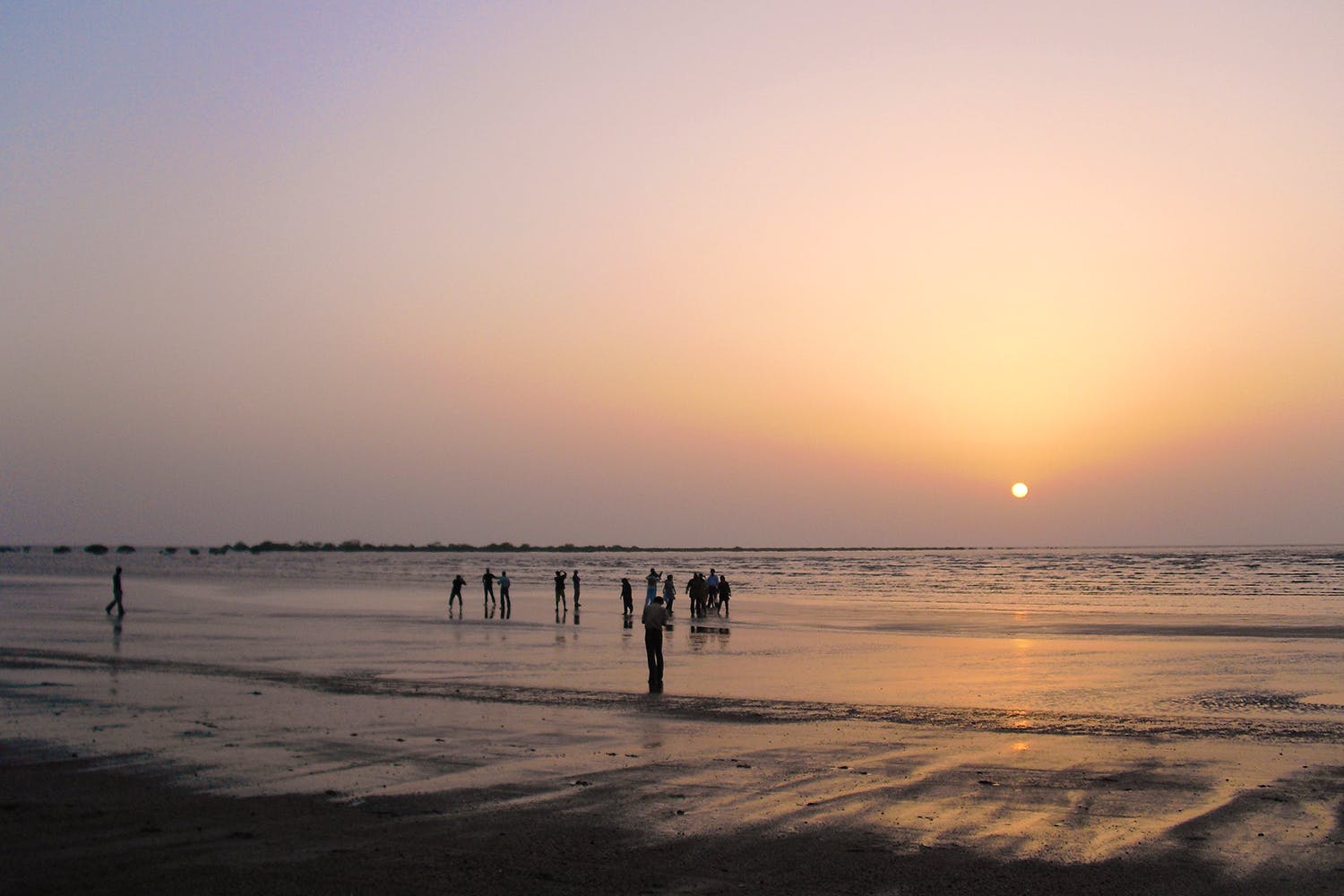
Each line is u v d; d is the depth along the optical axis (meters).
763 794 10.27
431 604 50.81
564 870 7.73
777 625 37.56
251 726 14.36
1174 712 16.16
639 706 16.62
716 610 46.91
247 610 44.25
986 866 7.89
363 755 12.22
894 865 7.91
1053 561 199.25
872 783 10.78
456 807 9.68
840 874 7.66
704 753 12.50
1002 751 12.70
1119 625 36.78
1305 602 56.66
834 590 79.94
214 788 10.46
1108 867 7.84
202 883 7.36
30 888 7.23
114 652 25.08
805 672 21.91
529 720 15.02
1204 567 137.75
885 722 15.04
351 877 7.52
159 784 10.66
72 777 11.00
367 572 120.88
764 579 108.31
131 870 7.67
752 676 21.19
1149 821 9.24
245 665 22.50
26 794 10.20
